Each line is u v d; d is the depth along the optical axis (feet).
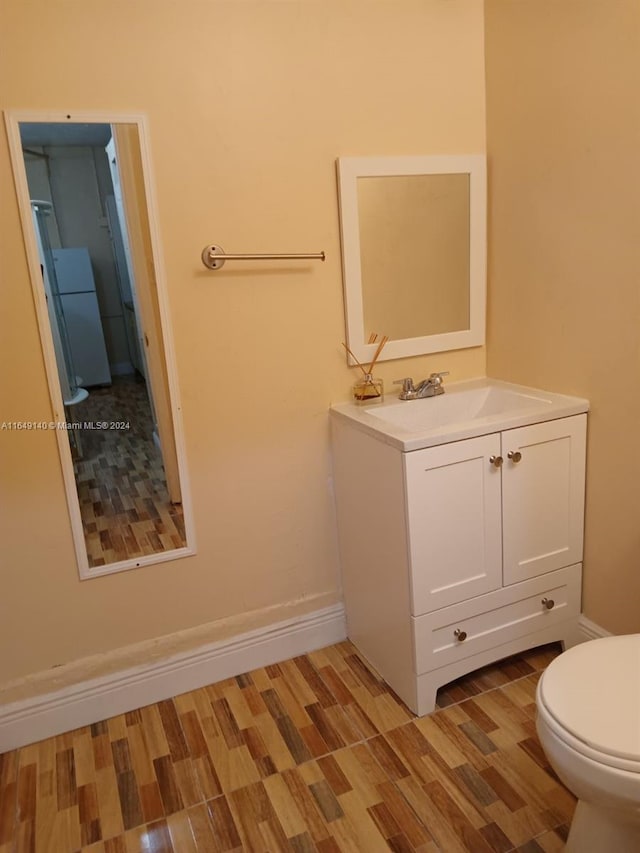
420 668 6.09
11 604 6.04
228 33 5.82
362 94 6.42
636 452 5.90
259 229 6.28
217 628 6.93
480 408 7.27
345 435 6.63
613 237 5.72
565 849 4.62
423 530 5.77
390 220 6.77
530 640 6.66
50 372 5.76
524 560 6.38
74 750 6.12
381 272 6.86
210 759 5.89
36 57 5.27
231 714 6.46
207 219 6.06
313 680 6.89
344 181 6.45
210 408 6.44
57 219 5.56
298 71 6.13
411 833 4.99
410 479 5.59
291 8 5.99
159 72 5.65
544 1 5.95
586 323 6.17
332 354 6.88
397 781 5.49
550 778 5.41
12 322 5.58
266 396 6.66
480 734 5.93
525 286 6.84
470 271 7.28
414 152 6.75
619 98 5.43
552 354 6.65
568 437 6.29
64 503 6.05
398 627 6.25
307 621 7.32
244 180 6.13
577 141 5.90
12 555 5.96
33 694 6.26
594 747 3.78
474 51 6.78
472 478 5.89
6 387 5.67
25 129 5.32
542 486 6.28
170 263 6.00
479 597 6.22
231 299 6.30
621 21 5.29
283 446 6.85
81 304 5.79
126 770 5.83
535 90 6.24
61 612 6.25
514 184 6.73
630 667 4.36
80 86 5.44
